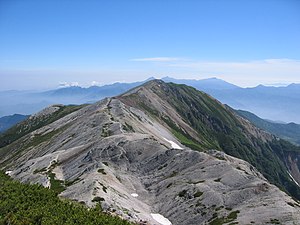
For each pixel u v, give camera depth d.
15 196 40.34
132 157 108.94
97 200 64.44
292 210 60.28
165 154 105.06
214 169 87.44
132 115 187.88
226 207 68.25
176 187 82.94
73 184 84.94
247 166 124.19
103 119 163.00
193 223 66.81
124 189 84.69
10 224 31.55
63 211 37.16
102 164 98.19
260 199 67.50
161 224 66.12
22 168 128.38
